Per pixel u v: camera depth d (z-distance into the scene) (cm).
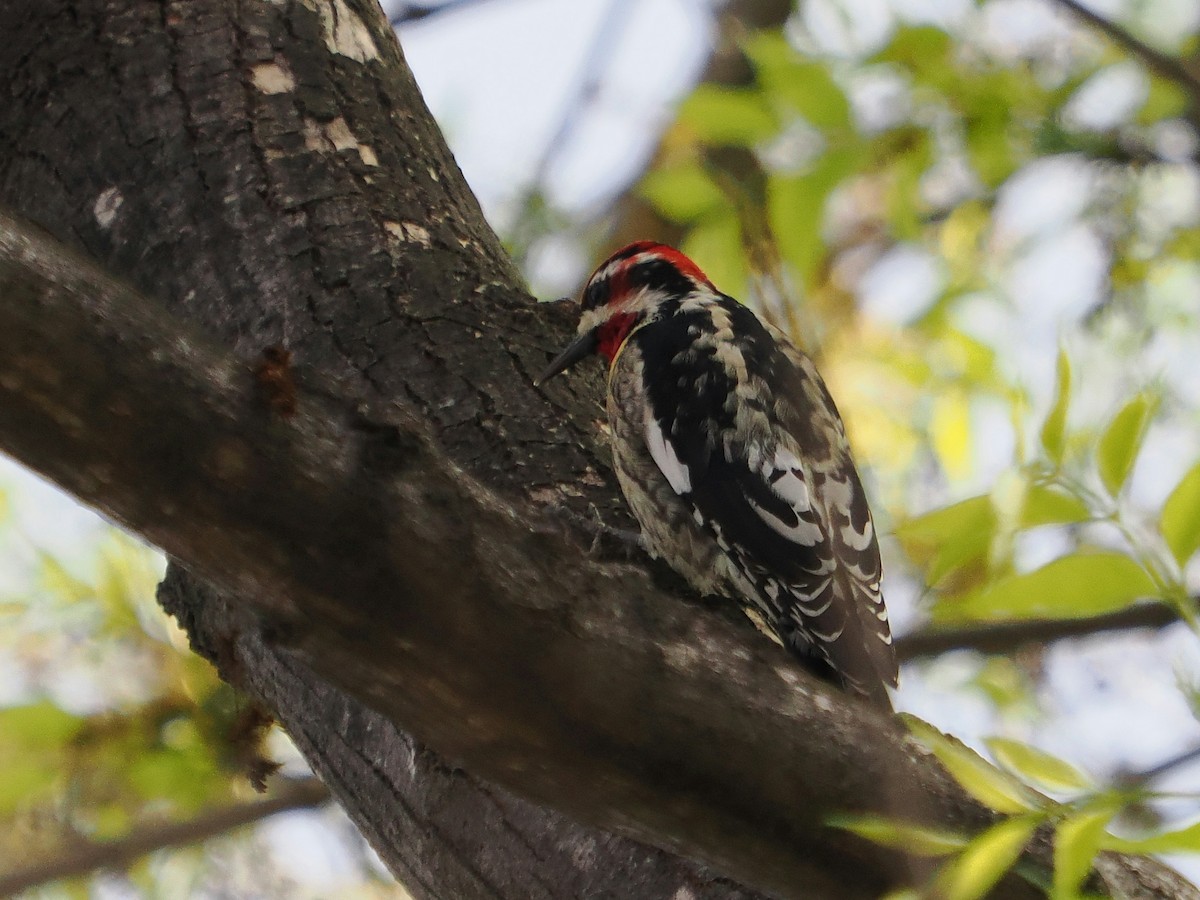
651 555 824
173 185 754
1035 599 427
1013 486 430
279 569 431
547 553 452
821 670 747
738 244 731
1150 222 945
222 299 723
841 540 807
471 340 720
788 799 468
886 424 1066
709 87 674
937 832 426
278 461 416
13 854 929
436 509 434
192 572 470
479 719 461
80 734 929
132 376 401
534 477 686
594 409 754
